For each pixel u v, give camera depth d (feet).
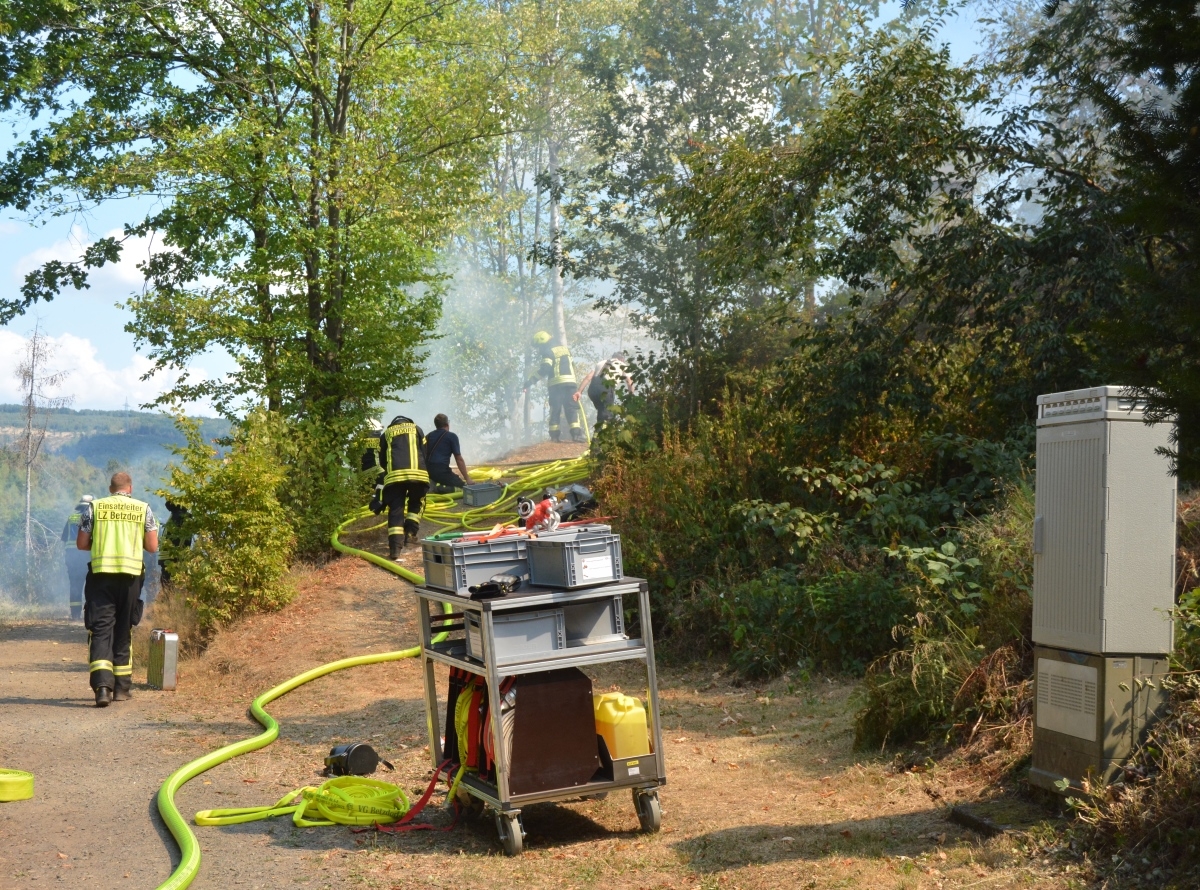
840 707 24.34
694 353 51.19
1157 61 11.02
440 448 53.52
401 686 30.35
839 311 53.67
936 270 36.81
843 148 36.09
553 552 16.72
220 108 54.60
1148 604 14.49
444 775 19.77
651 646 16.89
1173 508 14.66
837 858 14.37
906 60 35.96
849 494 32.65
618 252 56.34
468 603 16.49
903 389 35.88
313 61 52.75
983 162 36.81
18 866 15.42
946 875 13.34
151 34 52.65
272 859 15.79
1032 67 34.42
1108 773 14.30
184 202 50.60
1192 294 10.68
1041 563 15.55
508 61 58.03
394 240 51.26
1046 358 33.17
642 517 36.29
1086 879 12.70
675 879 14.37
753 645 29.12
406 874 15.10
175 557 40.88
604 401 57.62
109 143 52.31
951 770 17.93
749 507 34.06
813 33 60.49
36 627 50.80
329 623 37.37
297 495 46.57
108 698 29.19
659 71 55.93
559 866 15.31
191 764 21.25
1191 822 12.55
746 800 18.11
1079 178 35.09
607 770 16.75
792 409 38.01
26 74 49.24
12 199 52.70
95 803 19.08
